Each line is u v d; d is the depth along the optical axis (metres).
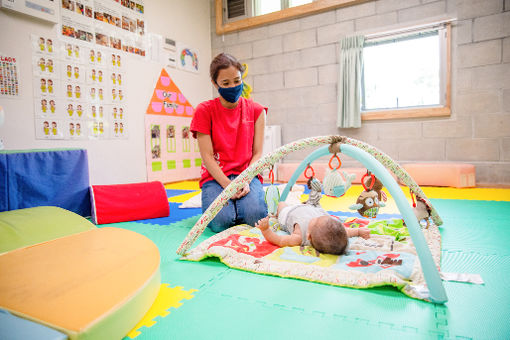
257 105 1.77
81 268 0.84
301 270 0.99
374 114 3.44
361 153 1.03
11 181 1.61
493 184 3.02
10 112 2.26
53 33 2.51
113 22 2.98
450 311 0.77
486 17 2.95
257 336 0.69
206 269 1.08
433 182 2.99
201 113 1.62
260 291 0.91
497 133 2.99
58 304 0.65
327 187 1.26
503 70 2.93
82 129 2.73
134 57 3.20
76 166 1.84
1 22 2.20
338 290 0.90
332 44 3.61
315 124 3.78
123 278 0.78
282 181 3.55
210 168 1.61
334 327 0.72
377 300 0.84
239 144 1.69
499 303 0.80
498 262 1.08
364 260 1.05
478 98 3.04
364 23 3.44
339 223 1.10
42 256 0.91
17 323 0.59
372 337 0.68
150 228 1.68
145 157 3.33
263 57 4.03
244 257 1.12
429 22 3.13
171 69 3.66
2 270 0.82
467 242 1.30
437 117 3.20
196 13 4.08
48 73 2.48
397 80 3.39
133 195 1.88
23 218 1.24
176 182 3.73
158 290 0.88
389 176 0.94
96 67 2.83
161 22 3.53
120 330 0.67
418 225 0.86
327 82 3.67
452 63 3.11
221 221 1.54
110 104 2.96
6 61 2.23
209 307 0.83
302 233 1.22
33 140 2.40
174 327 0.73
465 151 3.12
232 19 4.18
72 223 1.23
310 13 3.70
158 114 3.48
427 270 0.82
